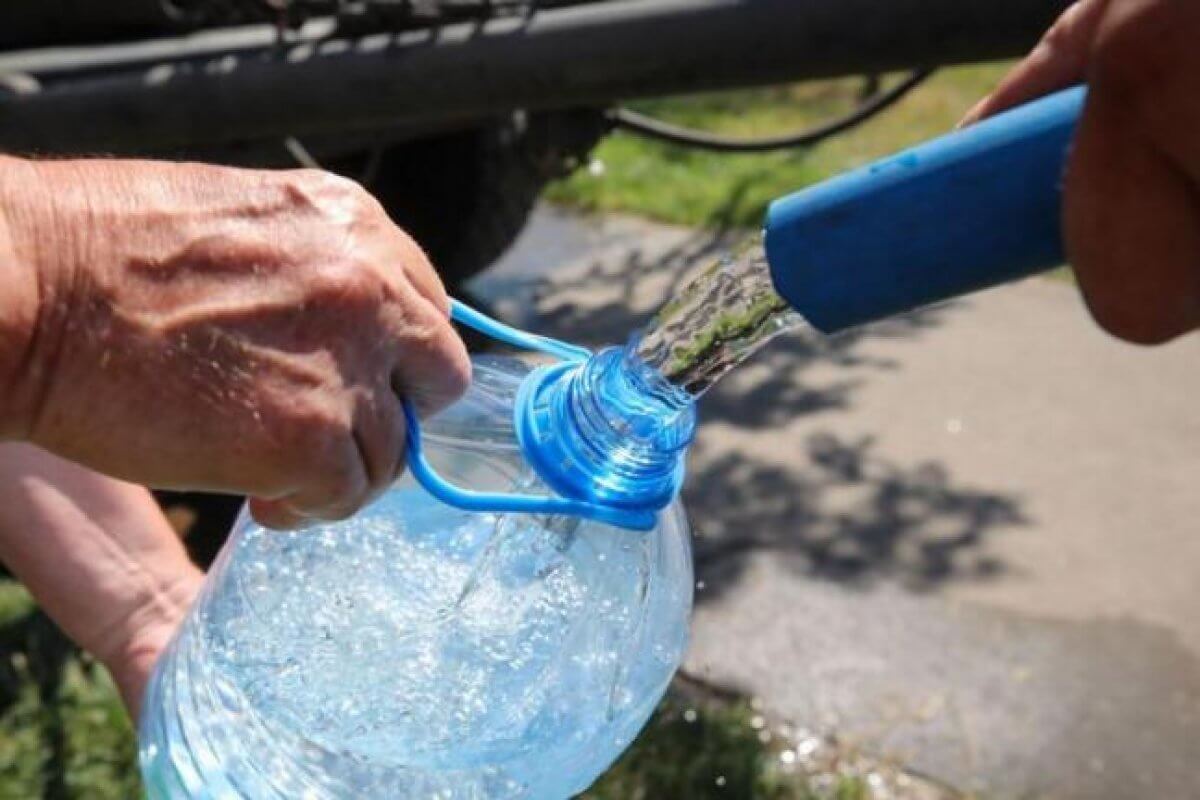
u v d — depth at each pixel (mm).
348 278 923
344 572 1158
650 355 962
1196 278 681
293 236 931
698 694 3133
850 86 7473
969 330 4996
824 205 813
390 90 2473
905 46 2094
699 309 932
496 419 1092
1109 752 2996
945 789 2895
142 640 1470
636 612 1108
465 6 2520
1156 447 4215
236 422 901
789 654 3289
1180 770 2949
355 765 1145
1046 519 3850
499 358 1289
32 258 881
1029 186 759
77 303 889
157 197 923
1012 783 2912
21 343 875
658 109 7191
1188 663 3266
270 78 2561
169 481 928
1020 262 779
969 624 3400
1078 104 751
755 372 4715
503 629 1110
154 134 2643
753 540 3756
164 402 900
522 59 2361
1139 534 3773
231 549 1236
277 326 909
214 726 1198
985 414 4422
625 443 970
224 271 912
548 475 975
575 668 1115
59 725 2879
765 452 4215
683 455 1026
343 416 916
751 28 2180
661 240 5762
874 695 3160
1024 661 3270
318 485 926
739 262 892
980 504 3924
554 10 2367
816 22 2137
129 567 1489
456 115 2479
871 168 807
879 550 3705
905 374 4688
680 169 6477
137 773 2797
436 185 3990
